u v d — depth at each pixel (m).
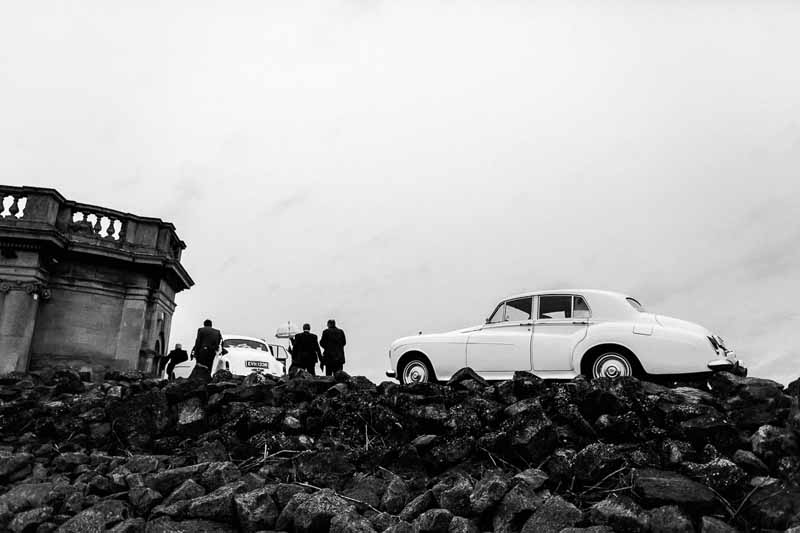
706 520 5.19
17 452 8.90
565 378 9.12
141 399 9.38
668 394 7.45
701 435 6.60
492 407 7.87
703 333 8.64
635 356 8.70
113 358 19.83
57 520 6.72
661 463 6.38
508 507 5.84
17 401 10.20
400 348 10.62
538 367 9.35
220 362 18.17
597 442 6.76
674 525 5.21
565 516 5.55
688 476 5.98
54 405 10.03
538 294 9.91
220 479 7.11
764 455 6.15
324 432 8.61
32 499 7.14
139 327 20.23
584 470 6.35
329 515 6.08
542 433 6.88
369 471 7.49
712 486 5.73
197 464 7.63
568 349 9.15
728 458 6.38
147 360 20.23
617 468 6.38
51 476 8.02
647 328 8.70
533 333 9.56
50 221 19.22
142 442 8.95
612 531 5.24
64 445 8.99
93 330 19.69
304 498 6.41
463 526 5.68
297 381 9.80
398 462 7.51
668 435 6.75
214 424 9.18
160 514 6.56
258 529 6.22
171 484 7.15
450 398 8.53
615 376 8.20
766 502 5.34
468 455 7.23
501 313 10.21
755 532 5.21
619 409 7.21
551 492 6.36
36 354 18.78
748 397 7.13
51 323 19.17
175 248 22.80
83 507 6.96
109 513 6.54
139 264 20.41
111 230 20.75
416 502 6.26
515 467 6.87
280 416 8.77
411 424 8.12
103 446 9.02
